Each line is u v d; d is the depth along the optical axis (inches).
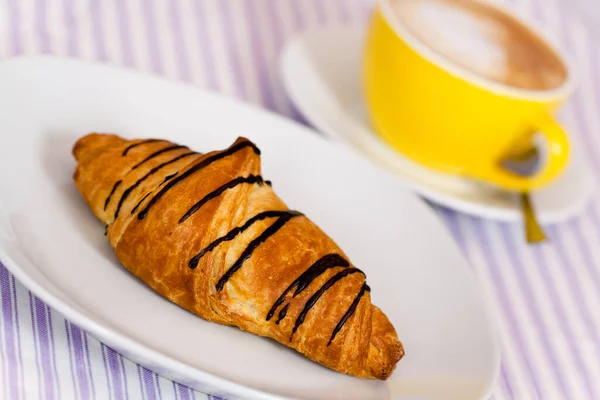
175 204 19.2
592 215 26.7
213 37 27.6
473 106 23.9
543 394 21.8
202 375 18.1
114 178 20.0
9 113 20.8
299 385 18.9
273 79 27.2
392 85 24.8
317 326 19.2
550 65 25.3
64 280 18.8
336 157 23.4
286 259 19.4
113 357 19.4
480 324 20.8
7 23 25.0
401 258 22.2
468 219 25.3
